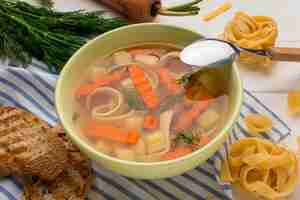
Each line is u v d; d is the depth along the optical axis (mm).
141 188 583
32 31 667
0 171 569
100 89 572
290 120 635
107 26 707
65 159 571
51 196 562
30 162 548
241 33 704
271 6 751
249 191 574
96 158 513
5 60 674
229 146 600
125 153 523
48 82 644
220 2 763
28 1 749
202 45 584
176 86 571
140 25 594
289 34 716
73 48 668
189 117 547
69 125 524
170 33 596
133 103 561
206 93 566
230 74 559
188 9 742
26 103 638
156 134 534
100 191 582
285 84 664
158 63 591
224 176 573
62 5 759
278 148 590
